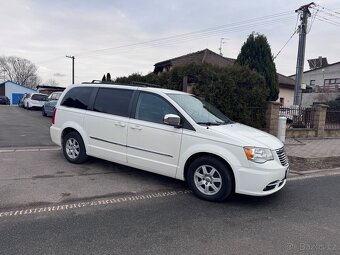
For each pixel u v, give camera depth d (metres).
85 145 6.05
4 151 7.39
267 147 4.40
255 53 15.53
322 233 3.63
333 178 6.41
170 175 4.93
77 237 3.27
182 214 4.05
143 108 5.29
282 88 27.84
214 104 10.64
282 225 3.82
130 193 4.79
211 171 4.55
